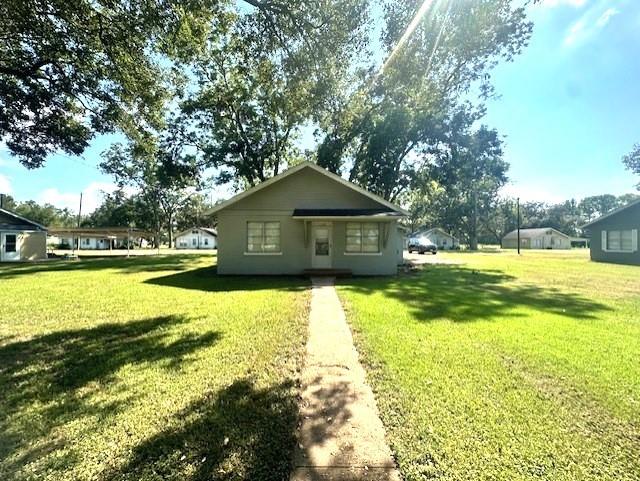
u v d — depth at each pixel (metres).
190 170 22.81
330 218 13.70
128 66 9.03
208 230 66.69
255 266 14.84
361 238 14.90
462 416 3.16
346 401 3.46
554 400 3.48
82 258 27.39
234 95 21.14
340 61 8.12
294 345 5.21
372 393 3.63
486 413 3.21
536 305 8.22
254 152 23.67
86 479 2.37
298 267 14.84
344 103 10.45
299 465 2.49
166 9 6.90
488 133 21.20
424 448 2.68
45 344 5.28
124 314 7.24
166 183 23.47
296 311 7.48
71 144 12.96
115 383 3.89
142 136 12.55
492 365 4.40
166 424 3.04
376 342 5.32
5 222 24.36
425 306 8.02
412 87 11.59
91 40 8.05
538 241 65.00
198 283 12.12
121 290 10.49
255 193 14.88
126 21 7.18
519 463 2.52
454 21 10.05
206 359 4.63
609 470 2.45
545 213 84.94
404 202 28.48
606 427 3.00
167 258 27.14
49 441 2.80
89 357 4.71
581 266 19.27
